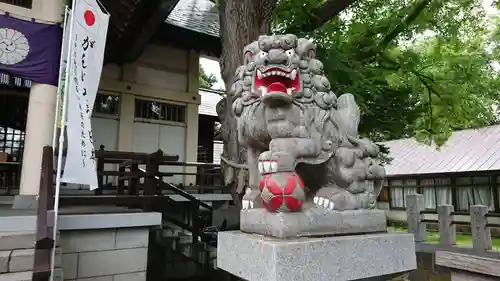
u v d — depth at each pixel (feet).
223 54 17.63
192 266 21.18
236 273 7.35
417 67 24.99
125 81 29.60
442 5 22.03
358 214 7.97
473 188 41.11
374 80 21.75
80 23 12.44
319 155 7.92
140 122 30.35
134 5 20.93
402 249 8.00
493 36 28.89
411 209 28.02
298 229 6.86
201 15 35.14
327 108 8.32
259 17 17.30
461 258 9.25
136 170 18.04
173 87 32.12
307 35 21.15
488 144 43.42
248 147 8.82
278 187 6.93
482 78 29.17
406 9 23.03
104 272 14.39
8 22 16.75
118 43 26.48
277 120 7.72
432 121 26.05
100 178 21.20
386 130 23.47
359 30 22.81
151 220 15.51
